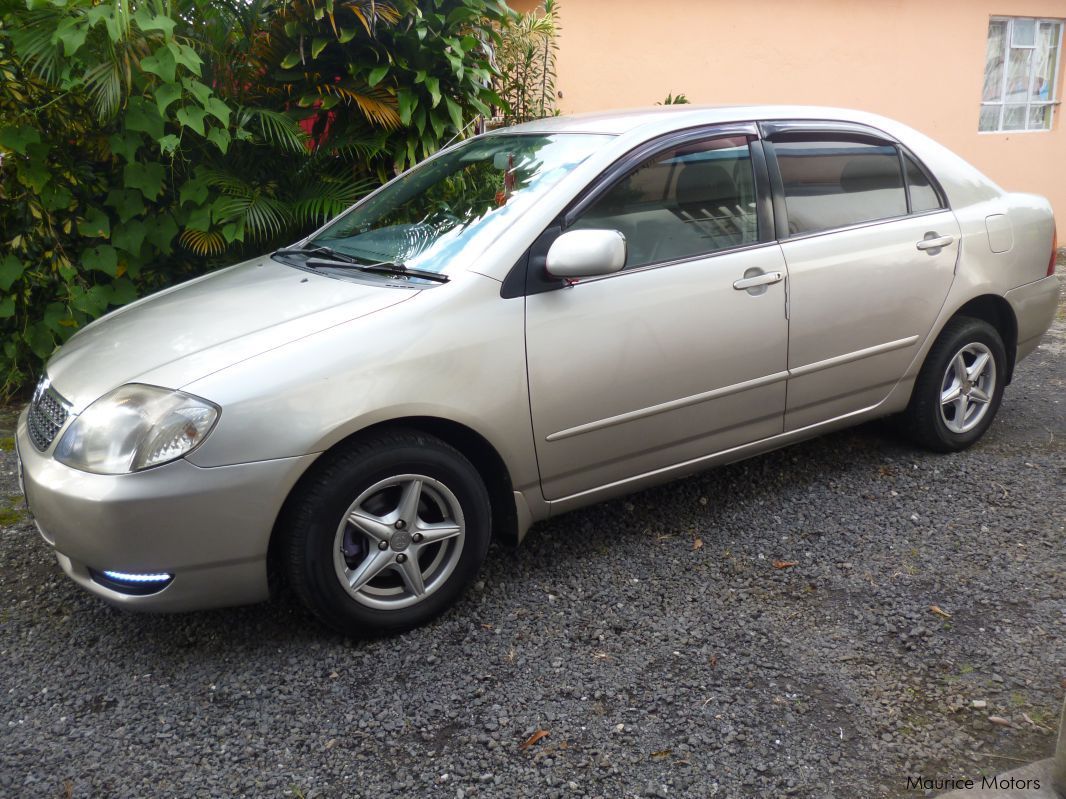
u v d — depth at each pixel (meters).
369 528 2.88
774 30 8.79
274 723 2.62
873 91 9.41
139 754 2.51
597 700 2.69
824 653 2.89
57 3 4.46
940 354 4.18
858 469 4.27
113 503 2.59
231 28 5.30
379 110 5.20
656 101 8.55
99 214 5.23
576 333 3.14
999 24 10.06
